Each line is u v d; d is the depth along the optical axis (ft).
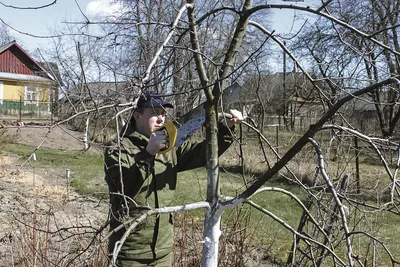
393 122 31.04
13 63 105.60
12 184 30.25
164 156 9.64
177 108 9.57
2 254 15.01
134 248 9.18
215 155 8.04
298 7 7.20
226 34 9.71
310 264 16.99
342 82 9.59
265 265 18.45
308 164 31.60
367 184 20.27
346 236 7.00
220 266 14.28
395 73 8.89
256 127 9.83
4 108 65.00
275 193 32.96
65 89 7.11
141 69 8.07
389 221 24.79
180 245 14.55
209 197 8.04
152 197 9.30
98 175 39.70
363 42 9.43
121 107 7.16
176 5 8.59
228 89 8.34
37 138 49.21
